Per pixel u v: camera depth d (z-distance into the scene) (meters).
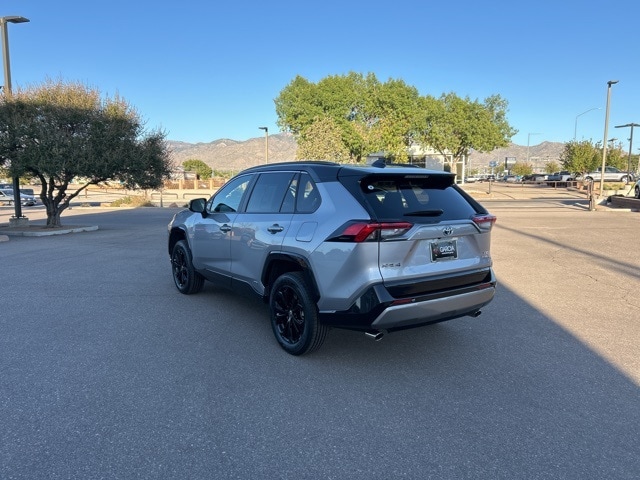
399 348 4.96
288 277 4.59
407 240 3.99
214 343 5.06
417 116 45.00
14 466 2.94
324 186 4.41
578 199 32.69
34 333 5.35
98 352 4.79
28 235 14.95
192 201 6.33
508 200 32.88
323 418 3.54
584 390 4.01
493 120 52.00
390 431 3.37
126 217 22.20
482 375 4.30
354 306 3.98
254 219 5.17
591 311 6.33
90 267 9.22
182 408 3.67
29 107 15.27
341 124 42.88
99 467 2.94
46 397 3.83
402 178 4.33
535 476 2.87
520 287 7.68
